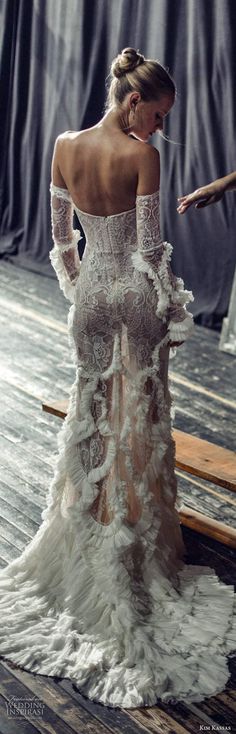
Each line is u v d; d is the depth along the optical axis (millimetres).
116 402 2773
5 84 7449
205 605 2910
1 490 3684
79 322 2775
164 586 2896
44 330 5793
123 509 2789
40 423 4379
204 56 5680
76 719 2451
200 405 4770
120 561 2791
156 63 2600
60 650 2703
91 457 2822
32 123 7199
